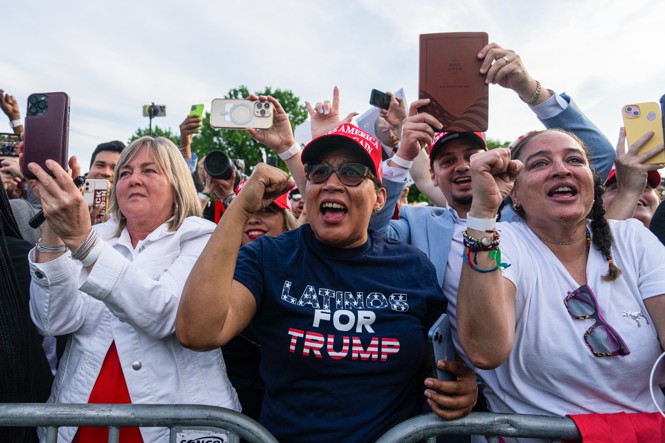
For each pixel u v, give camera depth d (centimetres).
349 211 157
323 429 138
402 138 195
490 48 179
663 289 151
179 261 177
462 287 143
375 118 271
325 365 142
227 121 201
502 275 153
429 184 323
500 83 211
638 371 148
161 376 162
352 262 157
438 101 182
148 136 201
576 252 167
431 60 182
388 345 145
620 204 252
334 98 272
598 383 148
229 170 274
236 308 143
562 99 234
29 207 266
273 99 204
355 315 147
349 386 142
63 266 156
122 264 150
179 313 136
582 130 237
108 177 337
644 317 153
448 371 144
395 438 137
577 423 140
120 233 195
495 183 137
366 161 164
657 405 142
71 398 163
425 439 141
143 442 160
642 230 170
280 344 147
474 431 142
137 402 158
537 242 168
